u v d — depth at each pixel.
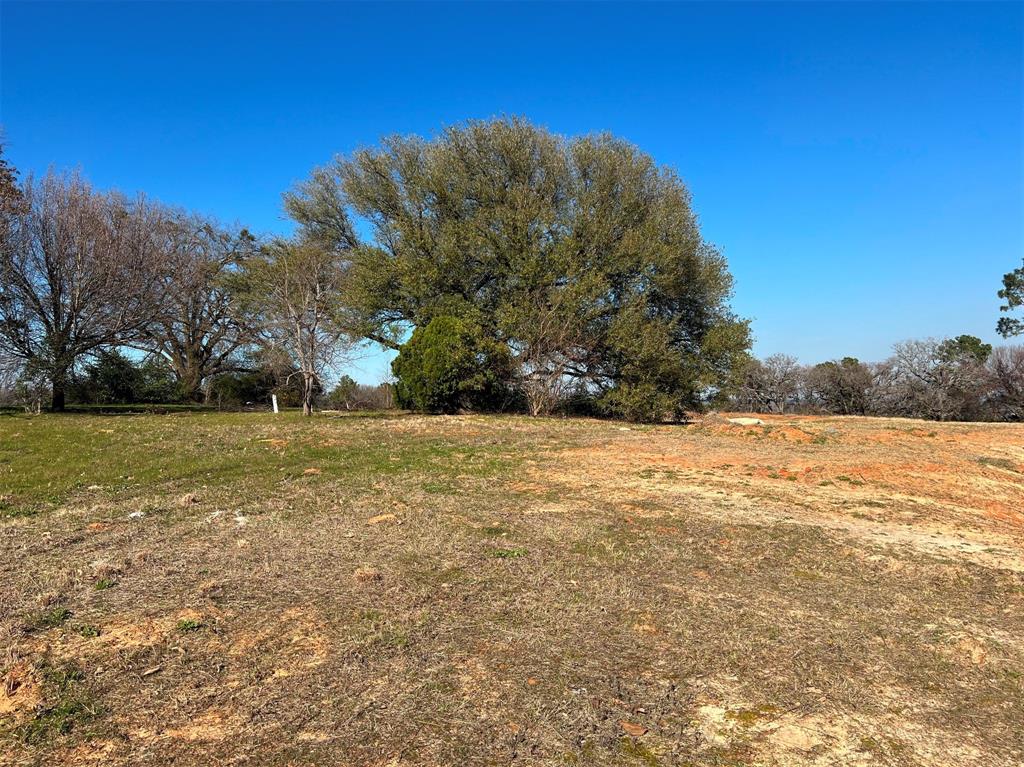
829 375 42.44
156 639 3.55
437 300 21.67
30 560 4.90
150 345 32.06
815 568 5.11
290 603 4.09
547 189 21.81
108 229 23.36
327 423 16.73
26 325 22.50
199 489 7.71
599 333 20.53
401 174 23.48
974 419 38.62
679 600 4.36
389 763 2.56
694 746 2.74
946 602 4.47
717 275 21.47
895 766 2.64
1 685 3.03
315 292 21.16
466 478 8.57
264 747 2.64
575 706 3.00
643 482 8.38
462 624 3.84
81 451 10.87
